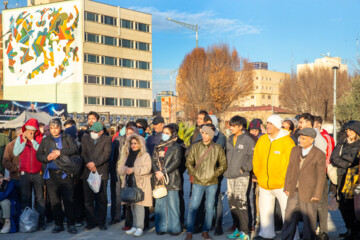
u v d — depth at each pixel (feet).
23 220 23.49
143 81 243.40
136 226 23.16
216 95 176.76
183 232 23.77
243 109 309.01
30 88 227.40
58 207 23.67
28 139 24.38
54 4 219.20
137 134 24.49
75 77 215.92
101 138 24.21
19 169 24.34
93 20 218.59
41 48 223.10
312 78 203.10
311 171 18.80
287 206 19.45
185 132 62.03
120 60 231.91
